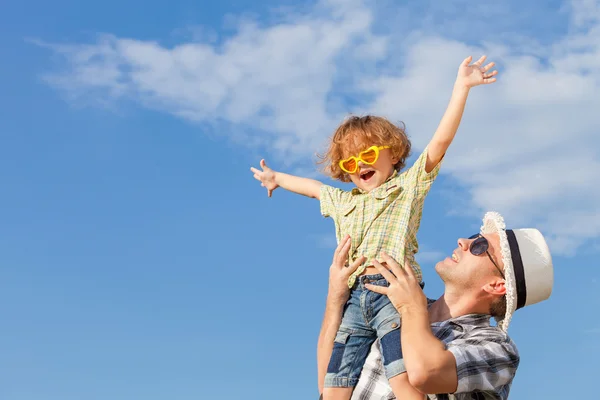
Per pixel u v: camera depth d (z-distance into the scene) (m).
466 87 4.46
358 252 4.60
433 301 5.23
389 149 4.86
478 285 4.78
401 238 4.48
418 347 4.18
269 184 5.60
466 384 4.25
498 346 4.49
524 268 4.76
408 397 4.21
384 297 4.47
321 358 4.64
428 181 4.60
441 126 4.52
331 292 4.61
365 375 4.50
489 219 5.12
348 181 5.17
